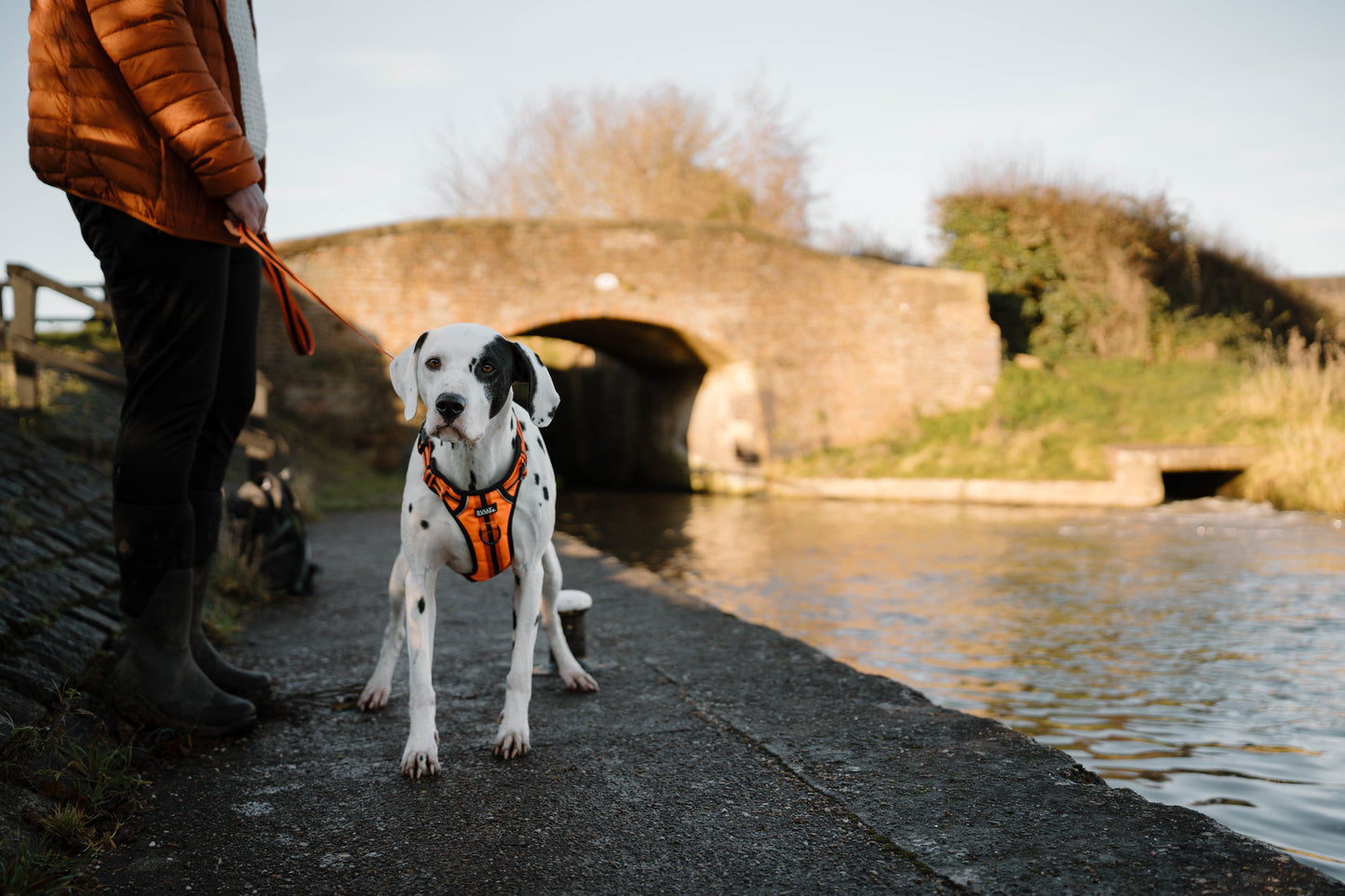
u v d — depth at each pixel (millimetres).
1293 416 16281
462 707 3621
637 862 2318
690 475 22609
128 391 3014
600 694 3734
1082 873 2146
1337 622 7027
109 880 2244
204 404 3084
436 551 3008
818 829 2463
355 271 17438
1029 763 2859
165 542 3082
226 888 2219
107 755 2787
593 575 6418
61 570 4477
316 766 3012
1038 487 15992
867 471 18547
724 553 11719
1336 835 3350
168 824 2568
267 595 5664
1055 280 23047
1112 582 8922
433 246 17938
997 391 20672
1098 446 16859
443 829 2531
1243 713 4941
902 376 20797
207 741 3217
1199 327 22578
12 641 3297
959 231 23203
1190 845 2268
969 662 6195
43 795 2523
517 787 2811
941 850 2295
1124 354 22188
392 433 17375
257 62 3312
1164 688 5461
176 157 2773
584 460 29328
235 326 3404
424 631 3023
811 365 20438
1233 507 14766
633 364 25047
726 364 20859
